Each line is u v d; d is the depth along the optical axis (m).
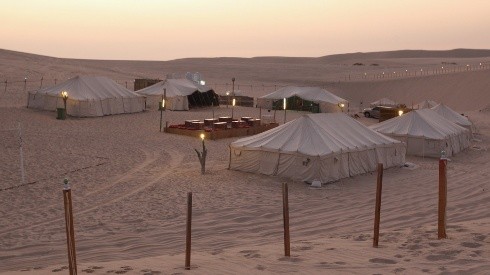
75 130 32.69
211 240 12.01
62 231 12.81
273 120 38.25
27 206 15.35
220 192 17.56
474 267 7.09
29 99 41.19
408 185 19.53
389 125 29.47
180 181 19.31
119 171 21.14
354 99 76.06
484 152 30.58
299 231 12.92
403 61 177.75
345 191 18.45
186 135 32.38
